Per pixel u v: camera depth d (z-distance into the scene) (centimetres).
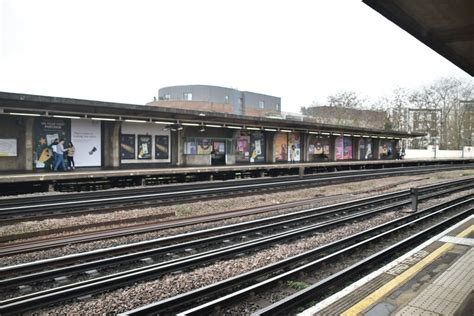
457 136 7362
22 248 877
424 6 511
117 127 2438
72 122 2297
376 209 1498
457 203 1689
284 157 3734
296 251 927
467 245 848
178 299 582
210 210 1483
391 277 643
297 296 588
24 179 1714
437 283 614
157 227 1119
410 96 7488
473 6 509
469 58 766
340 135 4356
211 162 3081
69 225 1139
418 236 1027
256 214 1407
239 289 676
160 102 6162
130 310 557
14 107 1866
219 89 6556
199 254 838
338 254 854
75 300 614
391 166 4806
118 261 787
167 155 2803
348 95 7212
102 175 1947
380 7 502
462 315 498
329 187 2352
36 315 559
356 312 512
